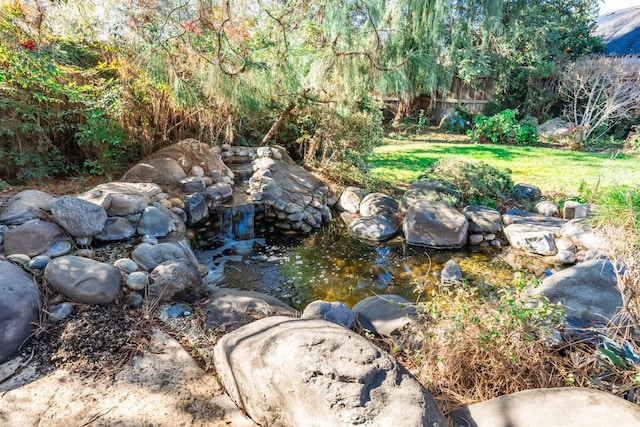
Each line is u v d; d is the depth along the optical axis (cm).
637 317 195
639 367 178
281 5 467
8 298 204
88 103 409
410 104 1121
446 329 200
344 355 153
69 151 475
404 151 822
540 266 387
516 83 1045
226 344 186
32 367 192
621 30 1351
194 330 230
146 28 386
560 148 873
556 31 1020
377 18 410
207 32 413
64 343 206
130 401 176
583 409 150
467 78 987
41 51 384
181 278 260
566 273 277
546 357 190
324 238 454
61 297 234
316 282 353
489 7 458
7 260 247
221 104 512
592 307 251
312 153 621
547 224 448
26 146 423
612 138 904
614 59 943
